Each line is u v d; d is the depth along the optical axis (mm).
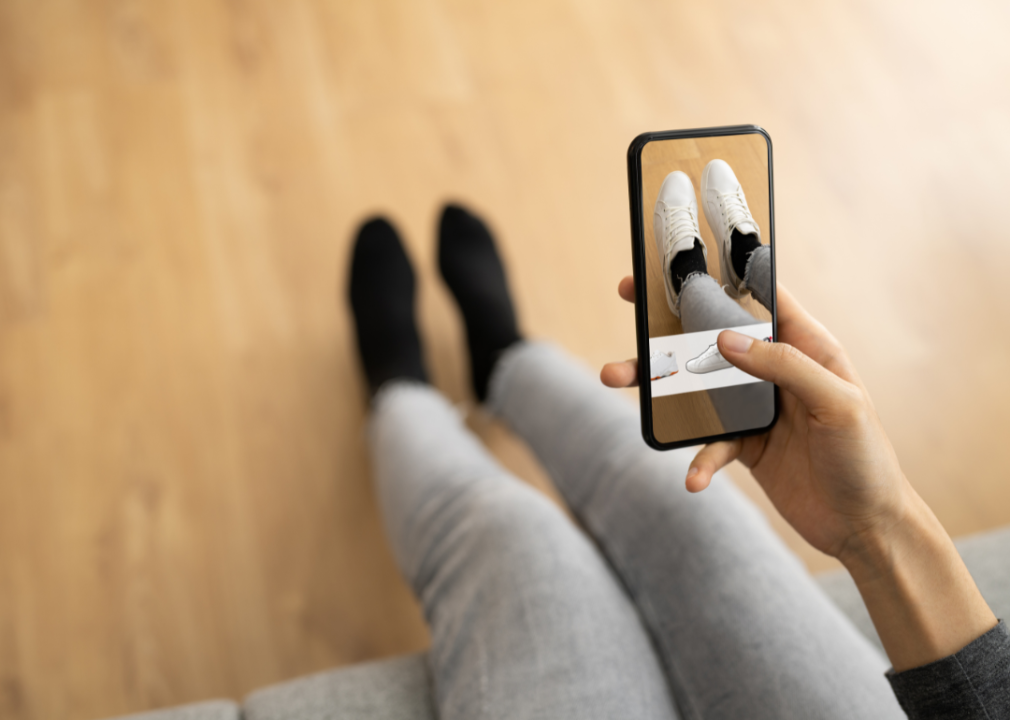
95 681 853
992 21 1311
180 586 901
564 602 509
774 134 1217
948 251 1136
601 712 452
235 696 864
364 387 1022
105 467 947
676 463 594
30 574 890
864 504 407
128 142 1118
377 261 1051
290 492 962
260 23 1212
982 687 387
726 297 434
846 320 1087
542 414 775
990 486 988
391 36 1226
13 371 984
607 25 1273
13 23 1178
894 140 1215
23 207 1070
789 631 481
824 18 1306
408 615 910
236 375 1015
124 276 1046
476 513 594
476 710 467
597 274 1120
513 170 1168
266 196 1112
